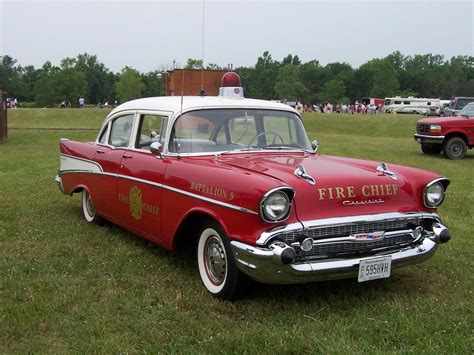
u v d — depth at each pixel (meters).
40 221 6.35
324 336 3.38
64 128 26.88
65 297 3.98
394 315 3.73
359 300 4.01
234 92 5.23
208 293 4.11
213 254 4.09
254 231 3.56
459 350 3.23
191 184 4.13
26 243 5.41
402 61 144.12
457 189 9.28
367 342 3.31
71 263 4.81
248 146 4.84
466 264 4.96
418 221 4.08
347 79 122.75
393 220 3.88
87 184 6.01
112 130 5.72
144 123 5.11
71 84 90.94
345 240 3.68
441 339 3.37
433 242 4.06
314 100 116.44
